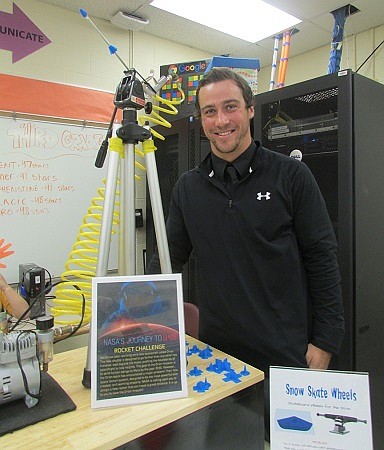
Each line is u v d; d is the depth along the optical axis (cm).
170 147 248
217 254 125
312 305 130
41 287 192
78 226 246
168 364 83
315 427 74
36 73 229
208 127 118
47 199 235
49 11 232
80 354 107
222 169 123
